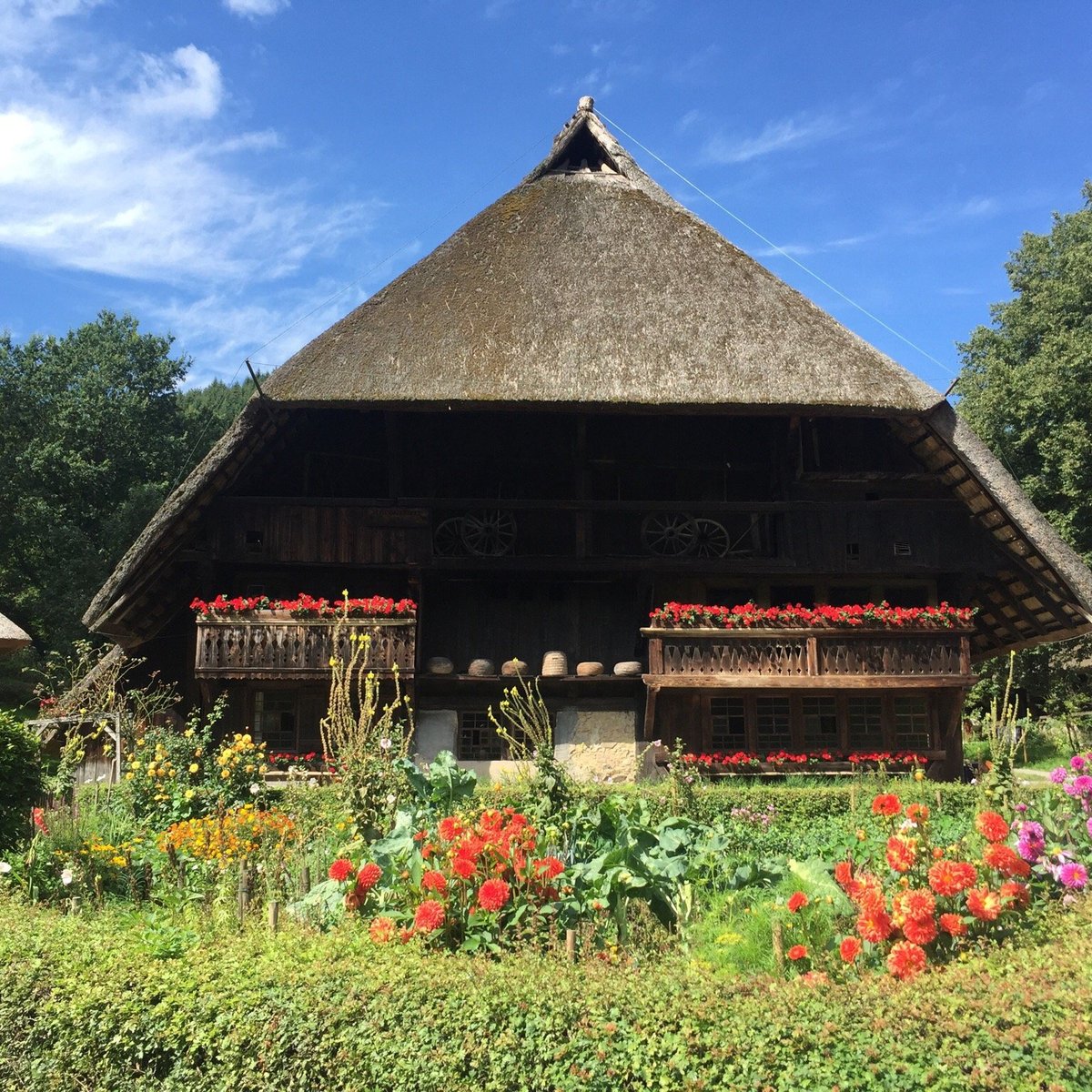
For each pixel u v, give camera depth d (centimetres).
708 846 876
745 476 2148
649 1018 528
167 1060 623
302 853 946
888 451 2045
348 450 2055
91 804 1321
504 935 682
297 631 1839
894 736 1895
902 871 684
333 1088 560
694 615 1867
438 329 1939
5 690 3762
